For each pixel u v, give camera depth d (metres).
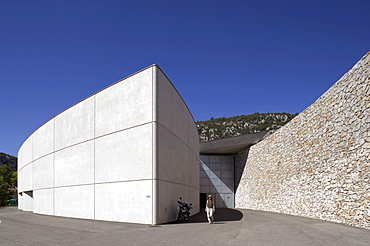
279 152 22.53
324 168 15.24
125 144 16.08
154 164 14.72
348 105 12.84
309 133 17.22
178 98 19.17
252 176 29.73
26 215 22.95
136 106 15.84
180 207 16.38
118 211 15.95
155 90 15.25
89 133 18.50
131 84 16.28
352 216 12.49
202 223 15.09
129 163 15.71
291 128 20.17
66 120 21.08
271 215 19.92
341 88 13.49
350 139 12.67
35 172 26.64
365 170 11.49
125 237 10.19
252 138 30.16
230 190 36.94
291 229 11.95
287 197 20.73
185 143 20.77
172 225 14.13
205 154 37.56
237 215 20.67
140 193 15.01
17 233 11.73
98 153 17.61
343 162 13.28
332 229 11.56
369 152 11.21
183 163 19.88
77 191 19.05
